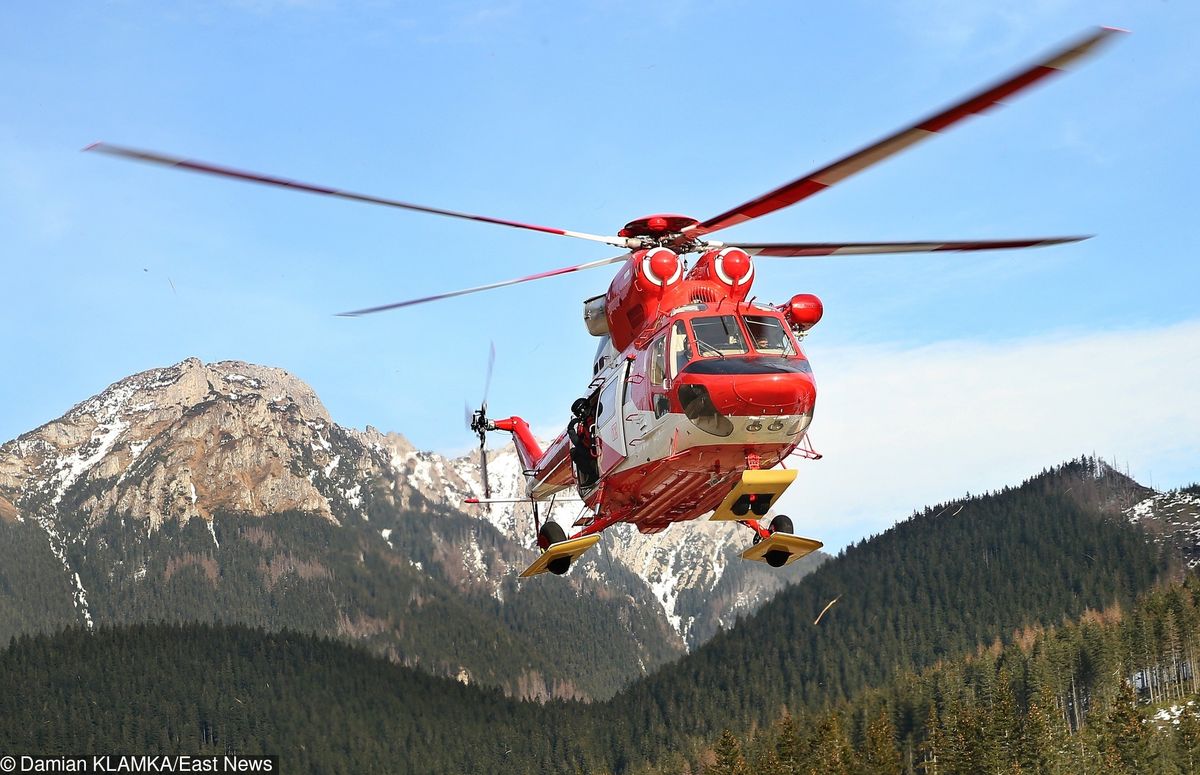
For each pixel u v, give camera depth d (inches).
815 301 1249.4
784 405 1151.6
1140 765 7416.3
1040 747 7381.9
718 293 1238.3
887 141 858.1
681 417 1170.0
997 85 724.7
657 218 1258.0
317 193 949.2
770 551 1256.8
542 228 1160.8
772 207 1069.1
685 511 1304.1
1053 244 1131.3
